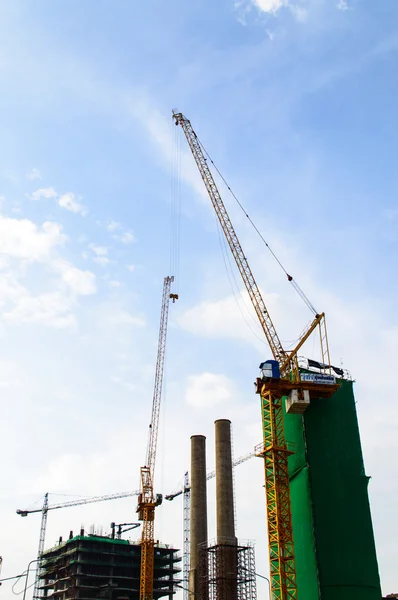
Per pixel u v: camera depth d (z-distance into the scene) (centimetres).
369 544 9544
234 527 15762
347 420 10556
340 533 9494
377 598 9194
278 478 9944
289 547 9888
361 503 9838
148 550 16562
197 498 17175
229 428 17112
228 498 16000
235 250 12975
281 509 9712
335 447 10206
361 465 10194
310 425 10400
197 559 16200
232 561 15238
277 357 11388
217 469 16475
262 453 10269
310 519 9656
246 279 12656
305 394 10344
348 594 9050
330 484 9875
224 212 13462
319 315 11469
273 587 9319
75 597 19550
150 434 18375
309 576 9400
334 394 10750
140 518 17438
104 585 19788
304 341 11325
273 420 10344
